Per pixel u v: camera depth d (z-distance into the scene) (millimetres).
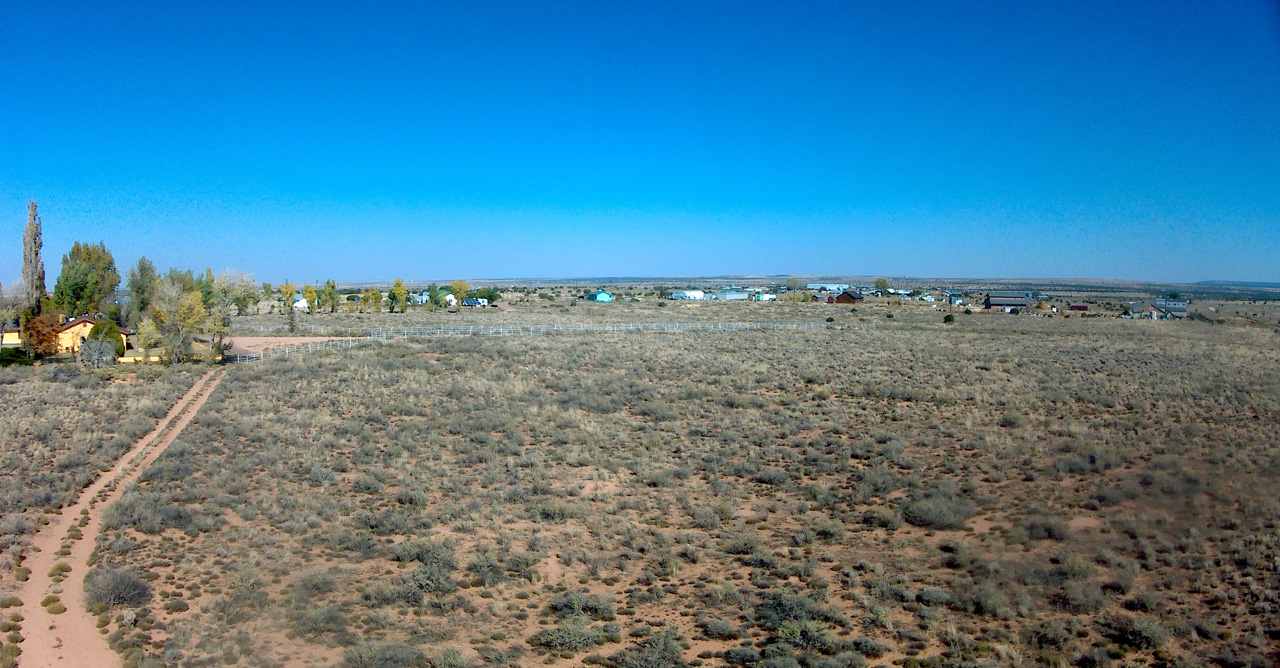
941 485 22750
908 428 31875
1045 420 32406
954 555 17594
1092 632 13547
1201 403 34969
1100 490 20906
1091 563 16359
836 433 31531
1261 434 27594
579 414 36188
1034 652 13000
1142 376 44406
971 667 12383
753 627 14828
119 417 33469
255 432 31016
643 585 17188
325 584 16562
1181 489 20422
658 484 24812
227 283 103438
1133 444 26938
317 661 13312
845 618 14891
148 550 18797
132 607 15508
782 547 19250
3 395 37125
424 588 16547
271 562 18062
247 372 45000
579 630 14398
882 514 20656
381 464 26969
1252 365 48938
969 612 14766
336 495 23484
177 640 14047
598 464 27188
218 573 17453
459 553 19000
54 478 23984
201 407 36062
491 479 25109
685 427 33562
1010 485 22891
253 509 21688
